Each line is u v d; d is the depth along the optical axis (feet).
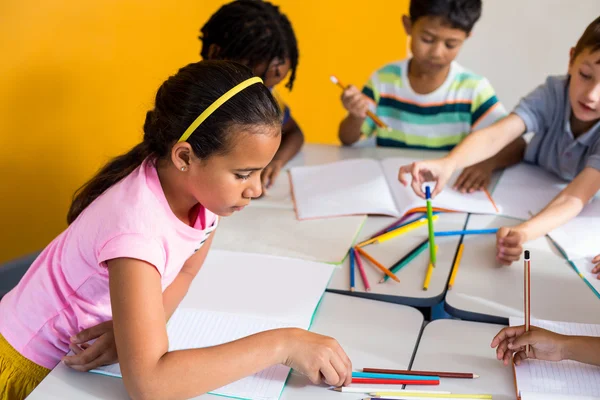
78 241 3.07
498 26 9.94
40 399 2.81
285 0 8.18
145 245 2.84
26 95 5.92
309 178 5.17
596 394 2.77
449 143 6.25
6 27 5.62
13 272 6.15
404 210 4.60
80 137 6.49
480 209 4.64
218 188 2.85
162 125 2.88
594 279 3.74
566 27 9.57
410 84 6.27
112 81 6.62
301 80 8.99
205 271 3.85
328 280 3.76
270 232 4.37
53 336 3.32
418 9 5.64
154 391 2.69
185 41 7.34
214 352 2.80
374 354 3.13
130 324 2.74
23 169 6.09
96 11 6.27
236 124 2.72
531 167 5.43
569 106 4.95
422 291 3.64
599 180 4.44
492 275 3.82
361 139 6.56
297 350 2.86
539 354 2.95
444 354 3.13
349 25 9.64
